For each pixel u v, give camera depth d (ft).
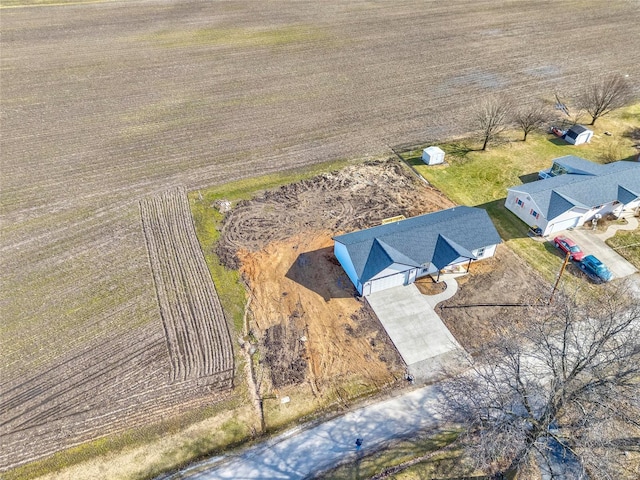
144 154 161.99
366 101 195.72
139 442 81.51
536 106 186.80
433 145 165.58
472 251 111.55
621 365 64.49
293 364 94.07
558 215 118.73
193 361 94.94
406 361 93.71
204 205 137.90
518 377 66.74
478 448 62.80
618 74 212.64
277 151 163.32
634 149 159.94
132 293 110.22
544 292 107.14
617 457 69.46
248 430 83.15
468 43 251.19
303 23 282.36
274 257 119.55
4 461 79.00
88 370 93.40
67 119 182.91
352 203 137.49
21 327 102.37
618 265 114.01
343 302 106.63
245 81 213.46
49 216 134.41
